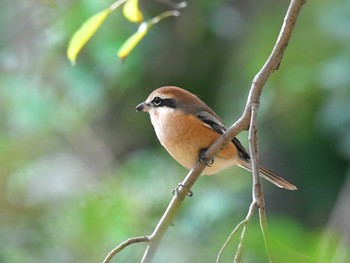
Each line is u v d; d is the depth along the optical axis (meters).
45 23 13.10
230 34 14.12
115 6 7.39
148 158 12.79
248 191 12.50
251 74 13.30
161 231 6.55
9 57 13.17
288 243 7.20
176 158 8.35
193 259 11.17
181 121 8.09
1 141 12.64
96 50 12.96
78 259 11.41
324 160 13.23
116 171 12.74
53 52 13.20
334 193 13.17
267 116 13.32
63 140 13.30
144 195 11.79
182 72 14.15
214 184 12.59
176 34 14.05
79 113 13.33
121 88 13.59
